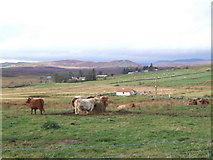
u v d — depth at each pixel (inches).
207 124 733.3
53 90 3398.1
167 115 952.9
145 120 804.0
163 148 462.0
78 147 461.4
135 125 702.5
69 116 886.4
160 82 4690.0
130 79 5954.7
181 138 542.0
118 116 899.4
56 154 421.4
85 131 607.2
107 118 840.9
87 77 5979.3
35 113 976.3
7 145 479.2
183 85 3878.0
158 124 725.9
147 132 599.5
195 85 3708.2
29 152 434.0
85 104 970.7
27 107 1318.9
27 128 639.8
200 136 563.2
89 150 444.5
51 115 914.7
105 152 436.1
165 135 572.1
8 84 3073.3
